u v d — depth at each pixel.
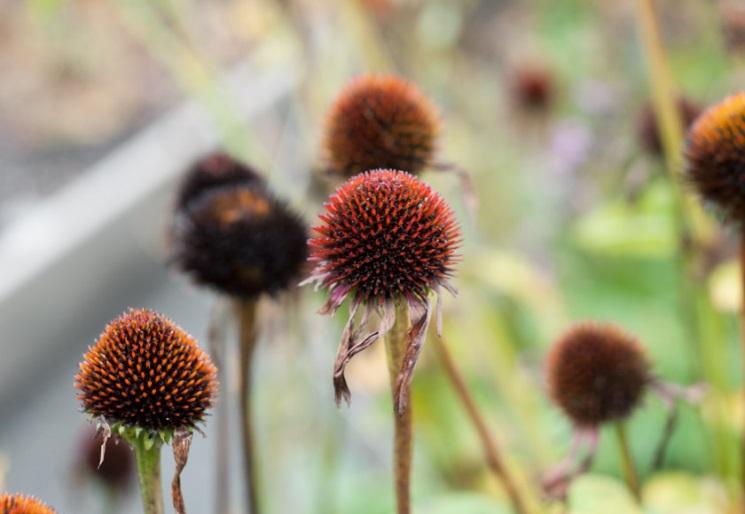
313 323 0.72
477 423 0.63
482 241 1.13
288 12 0.79
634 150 0.81
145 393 0.54
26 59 2.04
